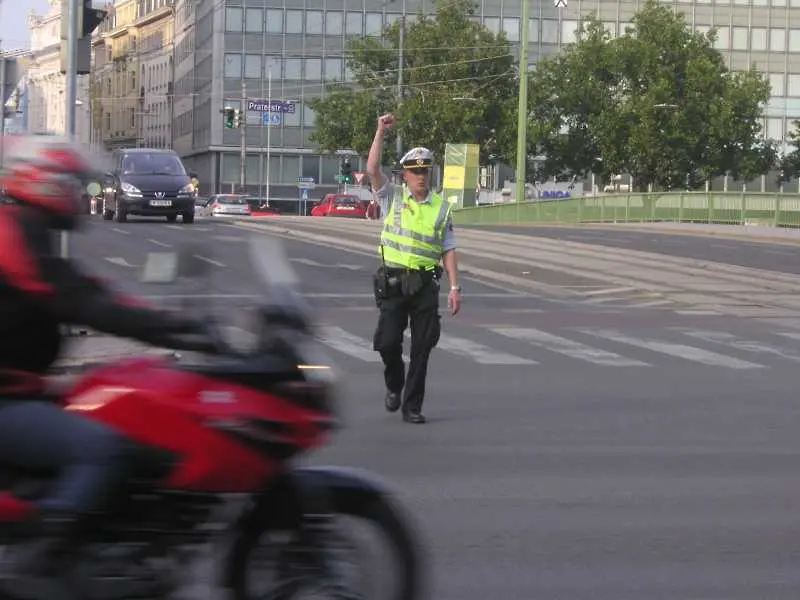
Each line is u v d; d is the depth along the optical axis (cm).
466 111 7538
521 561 644
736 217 4878
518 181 5616
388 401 1074
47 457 438
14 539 436
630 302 2228
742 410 1140
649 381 1314
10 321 442
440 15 7850
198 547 464
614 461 908
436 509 753
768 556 662
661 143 7581
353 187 8850
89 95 6738
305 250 3138
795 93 9819
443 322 1853
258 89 9231
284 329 457
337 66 9281
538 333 1731
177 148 10794
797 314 2056
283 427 447
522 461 902
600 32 7825
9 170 445
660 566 640
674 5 9656
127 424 435
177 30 10794
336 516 472
